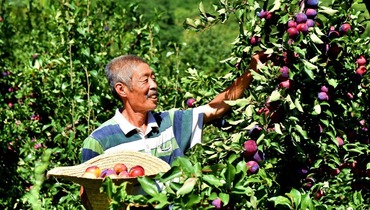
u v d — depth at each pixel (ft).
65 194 14.87
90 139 9.14
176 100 16.29
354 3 9.53
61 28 16.63
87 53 15.93
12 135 16.71
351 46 9.60
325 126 9.47
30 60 19.79
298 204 7.36
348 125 10.32
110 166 8.82
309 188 9.61
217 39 32.35
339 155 10.32
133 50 17.80
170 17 54.19
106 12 19.26
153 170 8.64
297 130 8.75
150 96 9.08
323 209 8.02
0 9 24.49
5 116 17.30
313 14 8.47
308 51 8.81
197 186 6.89
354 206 10.59
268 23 8.86
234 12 9.45
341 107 9.78
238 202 7.16
